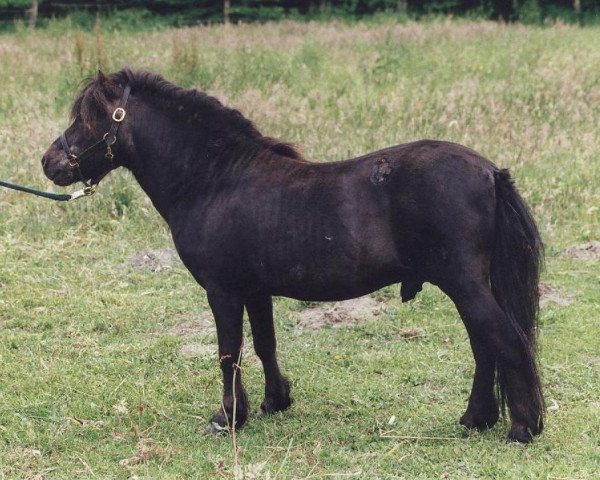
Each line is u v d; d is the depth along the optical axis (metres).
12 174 14.13
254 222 6.96
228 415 7.48
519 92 18.66
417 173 6.51
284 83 19.80
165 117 7.44
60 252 12.12
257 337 7.71
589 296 10.51
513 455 6.72
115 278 11.34
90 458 7.09
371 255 6.61
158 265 11.70
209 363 9.09
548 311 10.03
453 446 7.01
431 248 6.54
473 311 6.45
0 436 7.50
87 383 8.59
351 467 6.80
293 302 10.64
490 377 7.11
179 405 8.14
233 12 33.59
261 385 8.58
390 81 20.14
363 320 10.07
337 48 23.41
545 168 14.14
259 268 7.02
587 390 8.05
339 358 9.09
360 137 15.34
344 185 6.71
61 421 7.81
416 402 7.96
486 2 33.72
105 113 7.45
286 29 27.91
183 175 7.36
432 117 16.53
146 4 33.84
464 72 21.11
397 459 6.88
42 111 17.64
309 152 14.30
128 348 9.38
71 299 10.66
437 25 27.17
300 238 6.78
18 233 12.71
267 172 7.08
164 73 19.64
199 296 10.88
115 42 22.83
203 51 22.25
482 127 15.44
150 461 6.98
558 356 8.86
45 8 33.66
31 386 8.48
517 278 6.56
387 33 24.84
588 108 17.77
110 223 12.96
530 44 24.16
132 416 7.86
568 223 12.95
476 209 6.45
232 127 7.33
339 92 19.25
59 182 7.60
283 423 7.70
